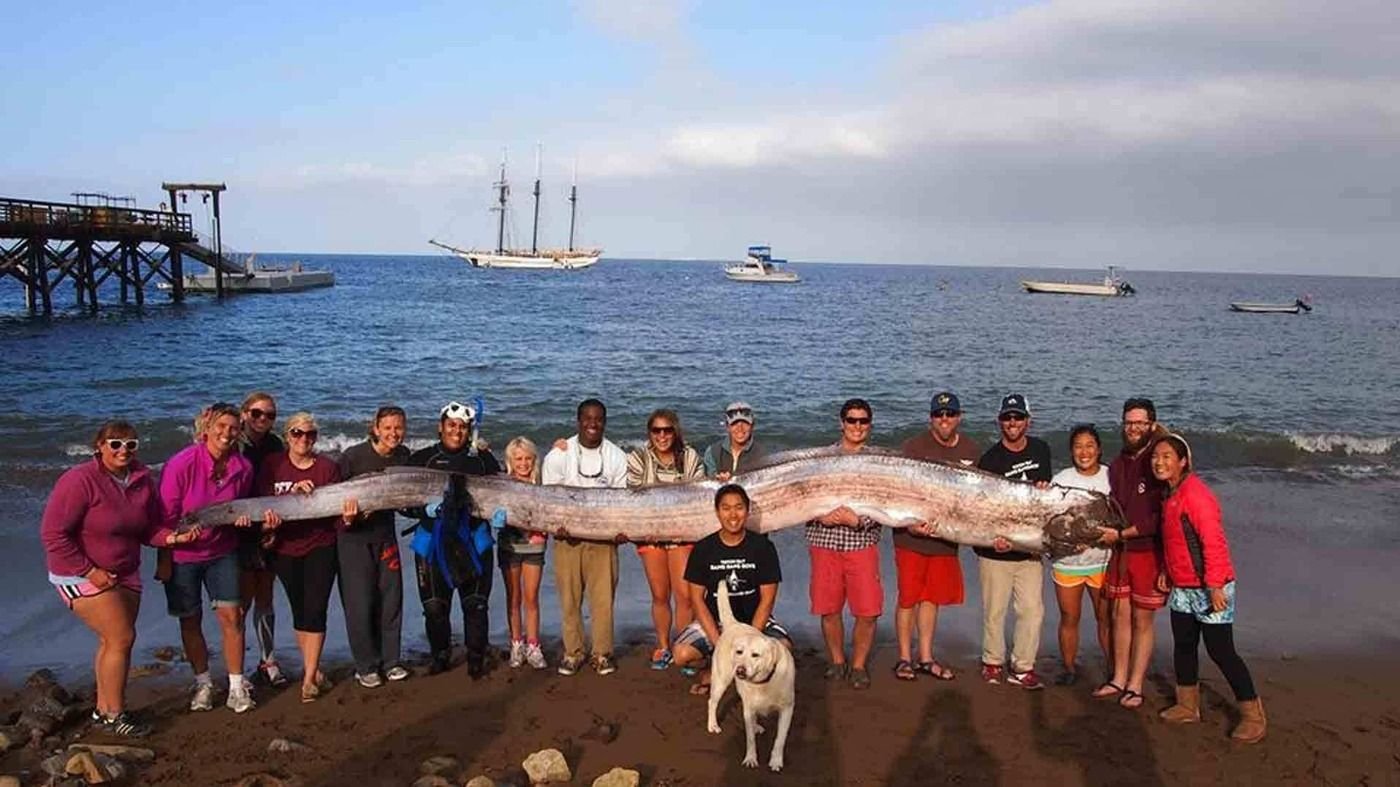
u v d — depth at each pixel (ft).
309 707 21.42
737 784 18.21
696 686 22.50
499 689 22.54
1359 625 27.86
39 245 124.36
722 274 480.64
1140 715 21.53
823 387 82.17
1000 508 22.00
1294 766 19.25
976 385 85.30
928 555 23.17
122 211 138.51
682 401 72.43
